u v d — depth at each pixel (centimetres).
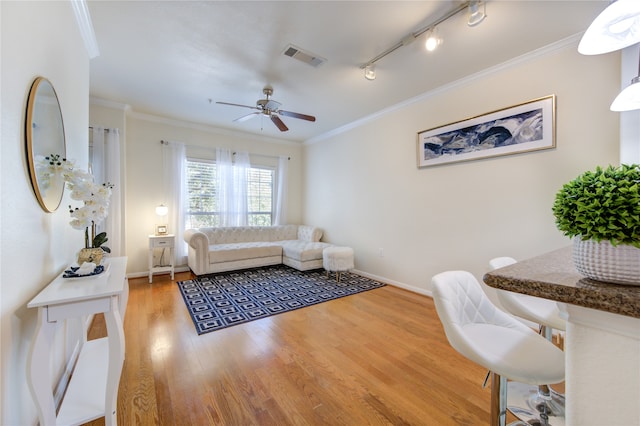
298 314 278
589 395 51
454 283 122
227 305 298
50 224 142
